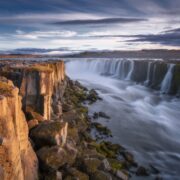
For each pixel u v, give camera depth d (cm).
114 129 2606
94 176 1324
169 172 1780
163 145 2288
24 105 1700
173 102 4097
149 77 5728
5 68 1986
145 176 1678
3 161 813
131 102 3984
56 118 2047
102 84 5647
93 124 2572
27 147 1128
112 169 1491
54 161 1234
